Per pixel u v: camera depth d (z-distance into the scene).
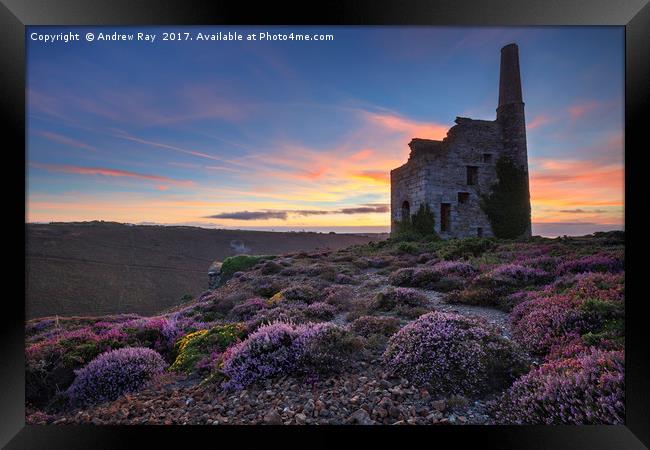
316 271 18.33
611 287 7.64
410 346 5.83
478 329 5.85
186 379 6.93
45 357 7.73
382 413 4.72
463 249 18.02
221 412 5.33
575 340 5.80
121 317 14.90
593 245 15.18
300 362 6.02
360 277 16.69
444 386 5.22
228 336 8.48
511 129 33.16
